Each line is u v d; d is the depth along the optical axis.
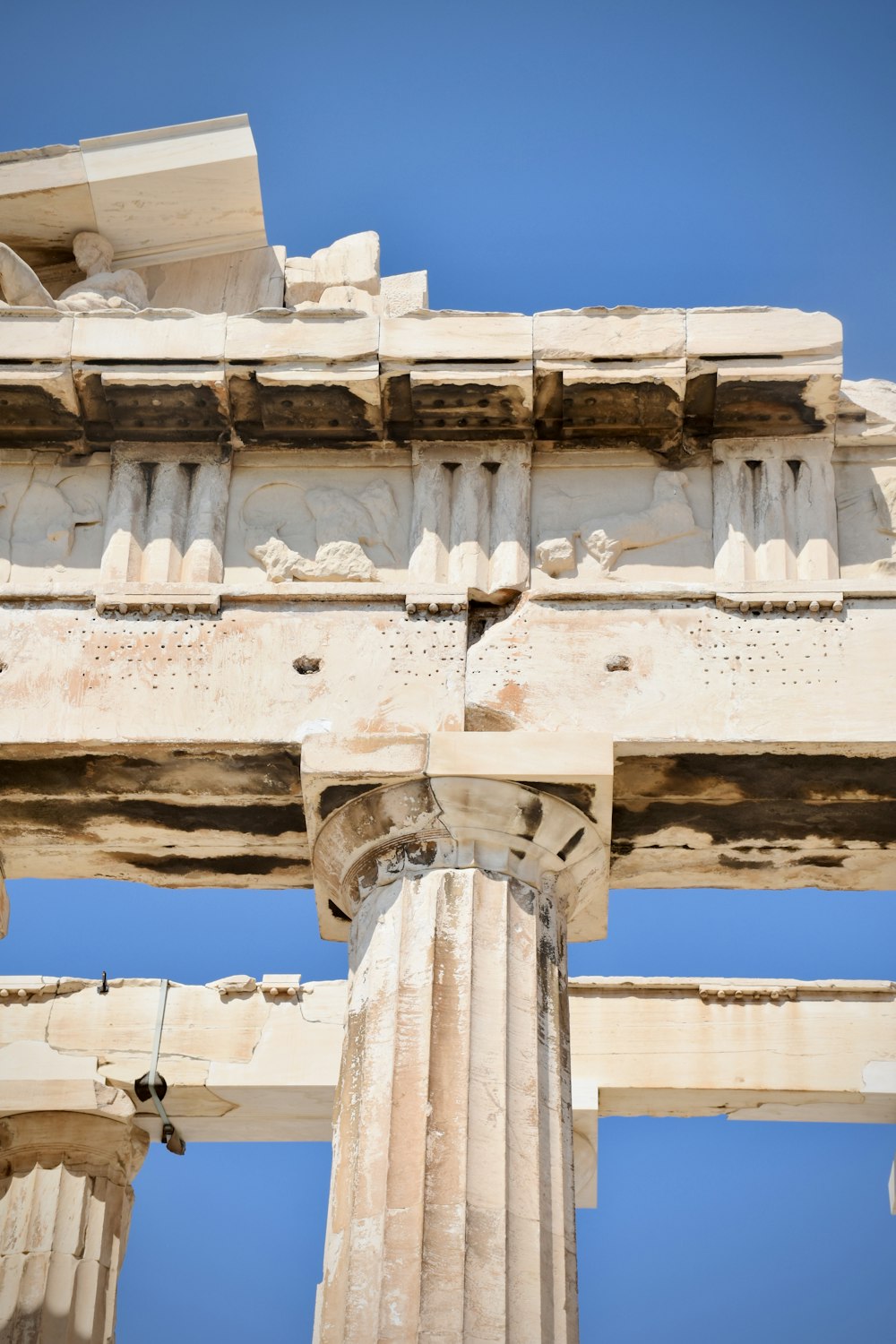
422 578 19.41
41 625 19.12
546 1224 16.41
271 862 19.91
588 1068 25.22
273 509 20.00
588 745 18.22
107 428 20.14
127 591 19.17
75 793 19.06
